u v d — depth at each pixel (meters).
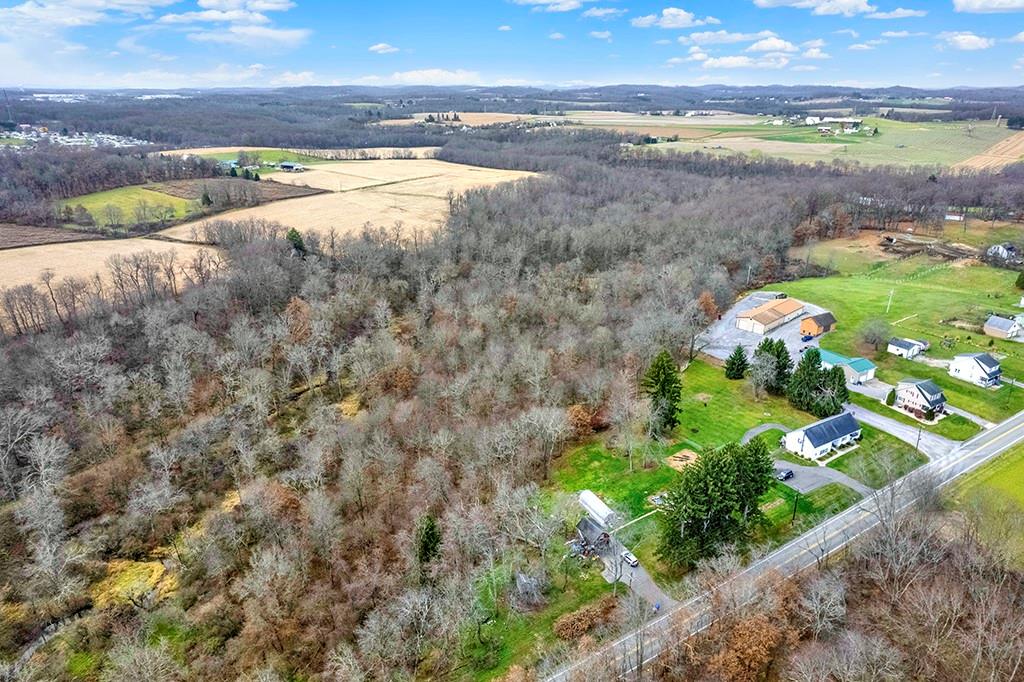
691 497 60.19
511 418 83.44
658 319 102.19
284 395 93.94
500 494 67.75
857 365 98.69
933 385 90.38
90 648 59.19
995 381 96.06
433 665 54.66
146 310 102.12
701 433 86.81
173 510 74.06
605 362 97.62
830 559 62.16
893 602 55.28
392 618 57.53
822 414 89.19
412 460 78.62
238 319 104.44
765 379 94.31
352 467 71.88
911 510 64.44
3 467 73.81
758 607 52.22
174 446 81.00
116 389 86.38
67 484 75.19
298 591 62.41
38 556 64.00
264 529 69.06
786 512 70.00
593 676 48.59
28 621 61.38
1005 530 62.78
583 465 81.06
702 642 51.34
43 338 94.75
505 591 61.56
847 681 46.59
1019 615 52.09
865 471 75.44
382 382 93.62
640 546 66.81
